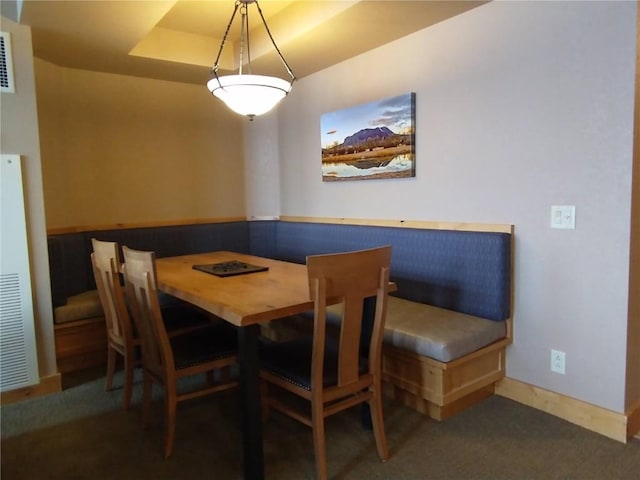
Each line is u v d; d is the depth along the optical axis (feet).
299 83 12.78
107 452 6.82
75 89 11.72
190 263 9.51
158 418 7.86
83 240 11.31
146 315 6.65
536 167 7.61
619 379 6.88
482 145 8.40
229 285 7.15
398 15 8.53
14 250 8.43
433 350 7.15
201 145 13.88
